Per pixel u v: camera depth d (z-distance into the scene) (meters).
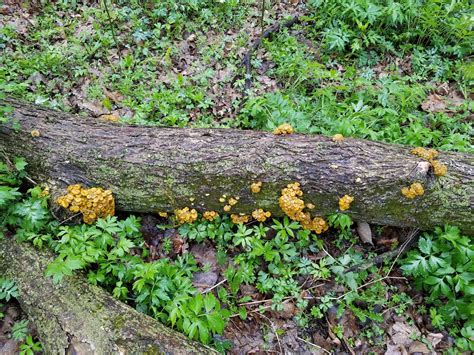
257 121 1.61
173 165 1.22
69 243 1.15
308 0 2.17
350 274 1.24
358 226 1.31
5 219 1.17
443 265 1.14
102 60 1.87
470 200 1.14
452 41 1.98
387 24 1.95
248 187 1.21
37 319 1.05
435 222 1.19
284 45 1.96
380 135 1.46
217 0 2.11
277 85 1.84
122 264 1.14
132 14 2.01
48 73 1.77
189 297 1.08
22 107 1.33
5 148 1.27
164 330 1.01
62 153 1.25
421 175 1.13
